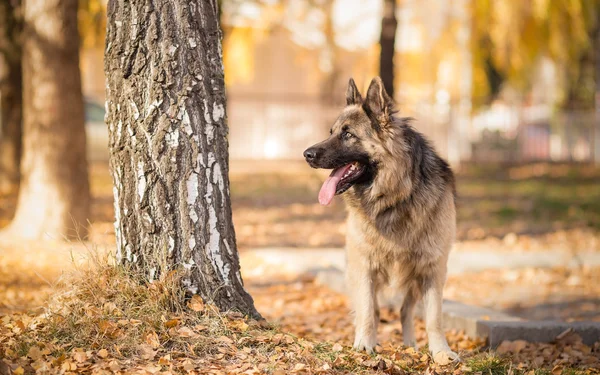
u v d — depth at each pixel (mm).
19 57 15094
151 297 4609
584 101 27406
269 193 18109
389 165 5070
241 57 29828
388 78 15289
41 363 3908
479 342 5941
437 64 28438
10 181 15203
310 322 6699
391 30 15242
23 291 6969
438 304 5285
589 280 9172
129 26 4699
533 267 9883
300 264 9359
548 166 23906
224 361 4262
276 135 27969
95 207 14188
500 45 24984
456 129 25359
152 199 4738
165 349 4281
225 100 5004
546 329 5875
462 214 14828
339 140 5234
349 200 5359
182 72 4738
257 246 11477
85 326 4375
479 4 24406
